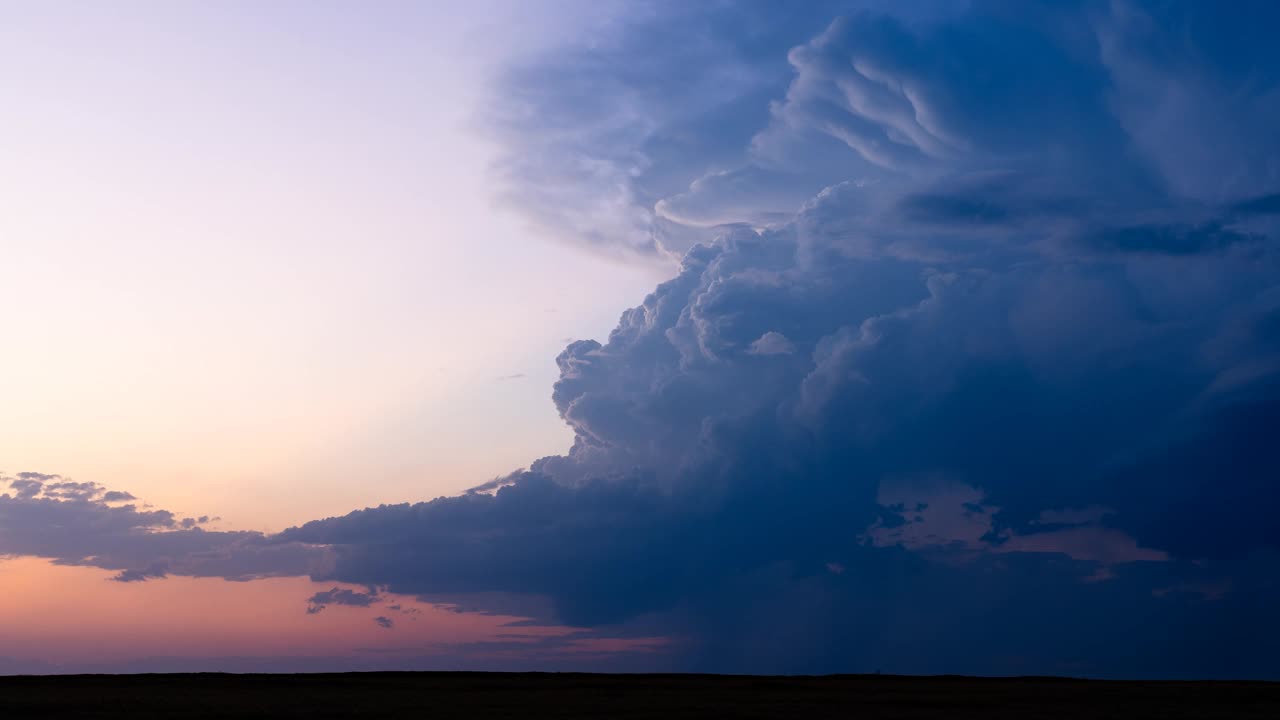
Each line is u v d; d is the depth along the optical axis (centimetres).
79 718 6138
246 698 7444
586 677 10700
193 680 9475
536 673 11100
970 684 10025
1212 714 6919
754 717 6525
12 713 6359
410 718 6250
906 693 8662
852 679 10825
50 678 9562
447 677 10294
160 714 6319
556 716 6431
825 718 6506
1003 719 6531
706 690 8869
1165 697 8375
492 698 7775
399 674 10581
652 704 7344
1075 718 6638
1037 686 9688
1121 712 7081
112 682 9075
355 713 6488
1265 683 10456
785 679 10712
